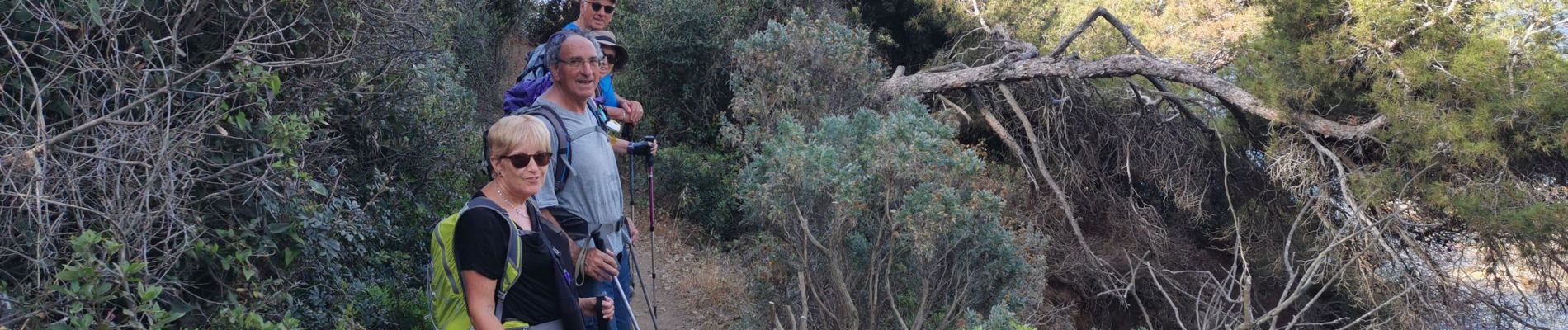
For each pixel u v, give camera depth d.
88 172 3.02
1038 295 7.61
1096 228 12.85
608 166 3.47
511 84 14.59
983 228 6.86
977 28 14.91
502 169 2.60
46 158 2.83
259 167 3.78
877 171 6.76
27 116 2.98
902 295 7.27
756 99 9.25
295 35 4.03
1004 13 15.92
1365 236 10.13
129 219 2.96
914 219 6.41
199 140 3.23
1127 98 12.40
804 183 6.69
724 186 11.95
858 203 6.43
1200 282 12.22
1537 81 8.57
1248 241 12.30
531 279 2.63
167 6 3.41
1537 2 8.91
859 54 9.88
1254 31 15.48
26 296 2.84
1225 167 11.23
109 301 3.01
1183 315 12.37
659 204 12.21
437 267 2.52
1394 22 9.37
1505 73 8.88
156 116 3.05
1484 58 8.83
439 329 2.54
